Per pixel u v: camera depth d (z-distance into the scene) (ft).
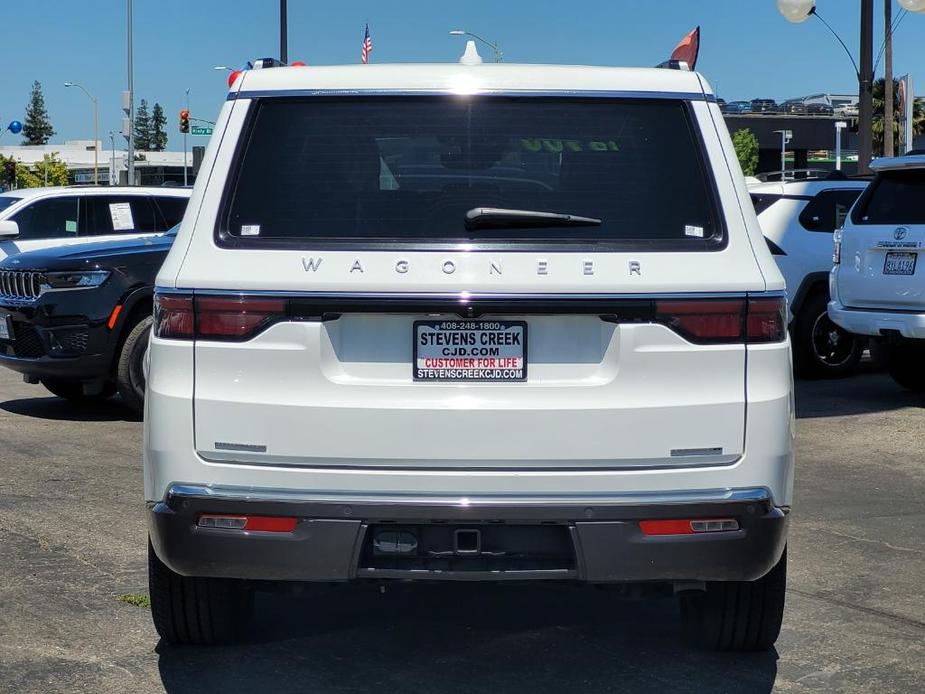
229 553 11.39
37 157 440.86
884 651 14.20
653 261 11.34
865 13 59.06
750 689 12.96
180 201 46.91
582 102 12.12
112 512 20.54
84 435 28.37
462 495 11.19
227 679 13.12
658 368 11.27
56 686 12.89
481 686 13.01
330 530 11.20
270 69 12.40
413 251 11.34
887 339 31.83
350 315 11.29
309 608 15.67
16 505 20.99
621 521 11.18
